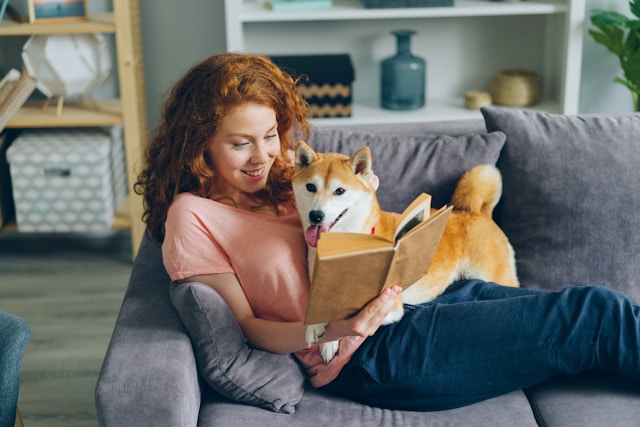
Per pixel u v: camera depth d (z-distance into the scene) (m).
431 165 1.88
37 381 2.40
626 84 3.06
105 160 2.93
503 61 3.31
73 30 2.81
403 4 2.95
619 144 1.86
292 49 3.28
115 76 3.25
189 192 1.65
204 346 1.50
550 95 3.25
